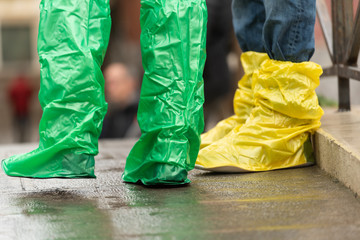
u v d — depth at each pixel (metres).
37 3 27.08
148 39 3.40
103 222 2.78
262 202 3.07
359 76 4.82
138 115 3.48
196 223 2.73
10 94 19.80
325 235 2.52
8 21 26.98
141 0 3.41
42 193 3.41
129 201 3.17
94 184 3.63
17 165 3.23
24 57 27.20
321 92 8.31
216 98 7.27
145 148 3.49
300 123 3.95
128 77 8.97
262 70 3.94
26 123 19.97
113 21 18.47
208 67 7.12
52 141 3.23
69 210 3.00
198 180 3.67
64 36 3.24
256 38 4.16
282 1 3.78
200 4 3.46
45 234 2.61
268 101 3.90
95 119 3.28
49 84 3.23
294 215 2.82
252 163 3.87
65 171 3.24
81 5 3.27
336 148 3.53
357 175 3.15
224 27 7.06
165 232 2.60
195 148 3.53
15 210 3.01
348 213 2.83
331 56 5.25
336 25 5.12
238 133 3.93
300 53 3.87
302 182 3.52
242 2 4.16
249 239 2.49
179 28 3.36
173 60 3.36
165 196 3.26
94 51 3.27
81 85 3.23
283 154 3.90
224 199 3.16
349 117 4.76
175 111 3.37
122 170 4.20
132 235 2.57
